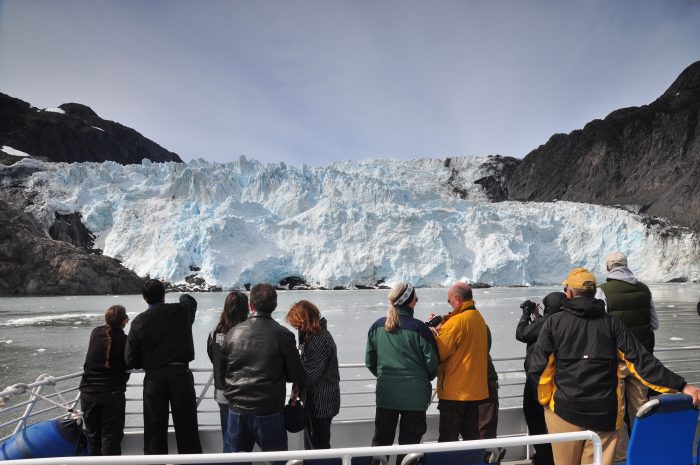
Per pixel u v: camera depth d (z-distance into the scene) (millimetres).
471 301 4832
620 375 4391
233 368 4145
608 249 87188
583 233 88562
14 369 20891
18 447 4660
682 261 84312
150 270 77875
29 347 26531
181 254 76438
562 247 88000
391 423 4512
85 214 92312
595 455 3059
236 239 79875
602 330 3777
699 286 75688
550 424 3922
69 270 70562
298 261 81688
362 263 80250
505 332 29859
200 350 23531
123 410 4957
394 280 79312
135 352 4711
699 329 29047
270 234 84625
